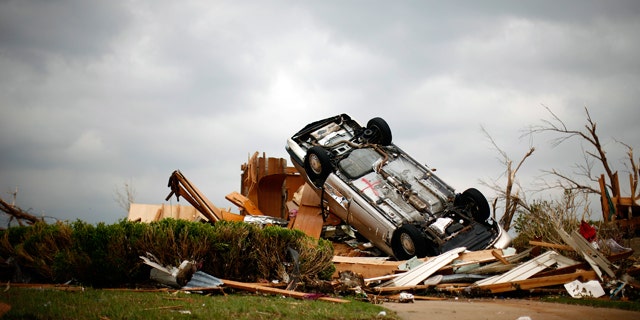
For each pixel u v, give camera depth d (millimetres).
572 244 12234
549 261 12188
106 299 8406
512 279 11891
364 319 7922
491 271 12805
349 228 17547
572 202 15445
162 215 17266
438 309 9289
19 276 11047
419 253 14680
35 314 7121
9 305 7270
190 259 10680
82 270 10383
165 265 10586
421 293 11969
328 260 12023
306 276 11219
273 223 17609
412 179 16781
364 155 17453
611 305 10016
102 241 10500
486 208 15766
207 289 9906
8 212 15969
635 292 10945
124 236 10586
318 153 16875
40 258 10875
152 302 8336
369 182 16672
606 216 16266
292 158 18172
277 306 8453
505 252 13992
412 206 16031
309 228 17281
